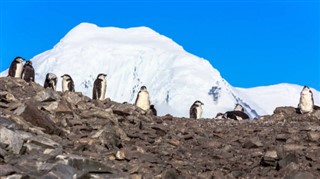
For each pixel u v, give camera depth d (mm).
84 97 43375
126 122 39719
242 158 34500
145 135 37125
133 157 30859
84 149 30328
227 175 30672
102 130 33031
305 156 33031
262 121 48844
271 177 30203
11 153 25203
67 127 33719
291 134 39750
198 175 30172
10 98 34594
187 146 36812
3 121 27547
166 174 28641
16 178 22297
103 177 25703
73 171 24562
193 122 45750
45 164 24312
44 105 35531
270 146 36594
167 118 45656
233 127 43875
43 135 29516
